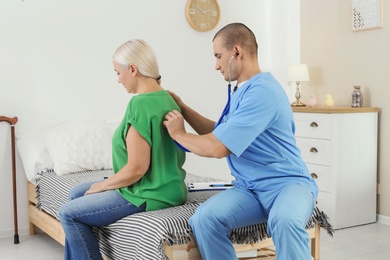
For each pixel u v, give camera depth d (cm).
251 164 218
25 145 354
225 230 206
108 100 397
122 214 227
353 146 391
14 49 363
